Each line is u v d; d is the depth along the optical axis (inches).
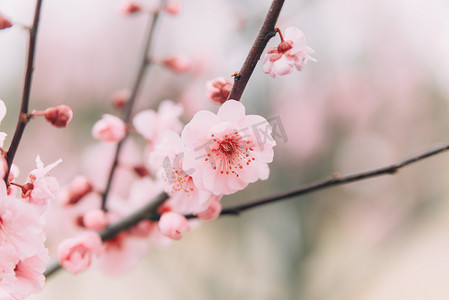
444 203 29.4
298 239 22.0
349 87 26.3
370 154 26.9
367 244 26.0
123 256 14.1
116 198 14.1
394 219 26.8
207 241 26.2
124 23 28.4
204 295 23.0
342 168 26.2
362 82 26.5
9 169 11.3
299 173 23.9
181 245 25.7
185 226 12.1
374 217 27.5
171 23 25.2
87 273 32.8
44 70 26.5
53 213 14.6
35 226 10.9
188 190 11.9
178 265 24.4
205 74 22.7
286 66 11.3
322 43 25.0
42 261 11.2
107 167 17.3
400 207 27.2
